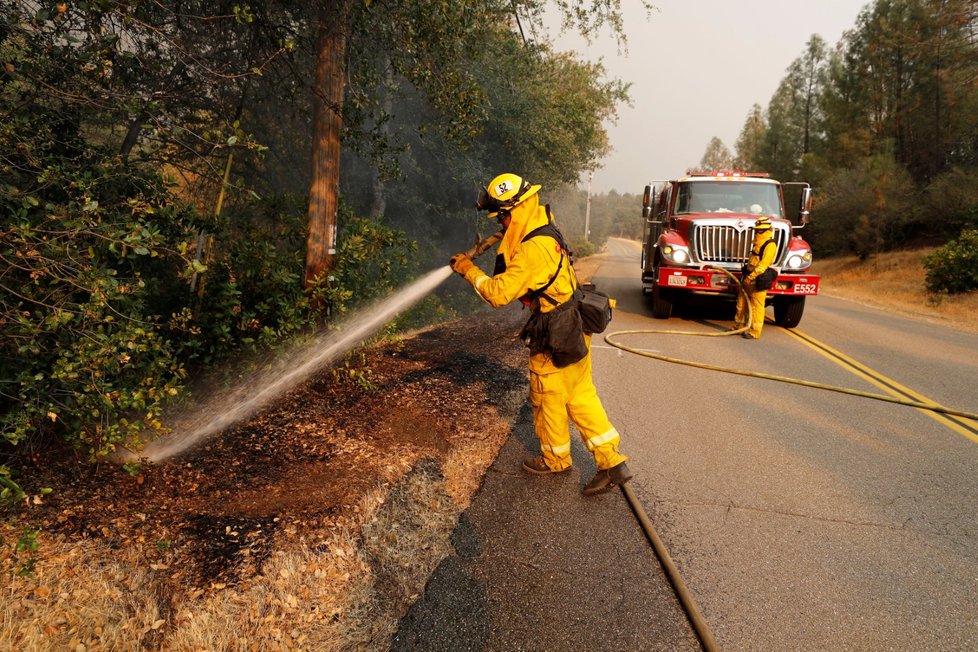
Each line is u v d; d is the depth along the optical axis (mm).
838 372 7070
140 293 3416
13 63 3184
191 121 5316
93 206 2631
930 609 2639
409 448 3855
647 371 6719
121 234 2775
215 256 5559
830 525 3354
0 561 2439
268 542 2697
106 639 2141
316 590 2496
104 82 3461
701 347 8188
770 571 2879
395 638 2307
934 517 3500
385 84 8141
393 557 2789
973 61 25734
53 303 2820
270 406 4363
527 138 14141
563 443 3672
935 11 26500
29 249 2643
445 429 4285
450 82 5355
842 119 32844
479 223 15203
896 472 4141
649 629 2422
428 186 13969
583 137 16500
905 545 3172
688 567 2875
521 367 6113
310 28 5277
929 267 18266
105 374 2982
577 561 2865
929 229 28000
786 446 4559
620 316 10523
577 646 2307
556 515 3295
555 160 16062
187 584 2434
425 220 14008
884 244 28875
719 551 3029
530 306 3564
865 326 11406
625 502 3486
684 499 3592
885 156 27562
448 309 11289
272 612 2355
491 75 10719
